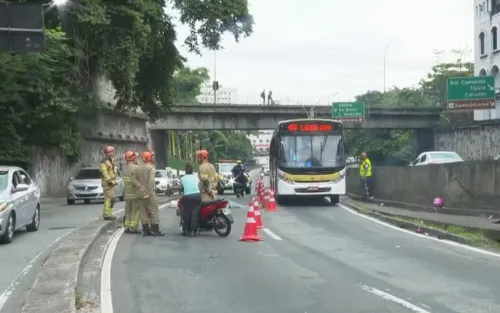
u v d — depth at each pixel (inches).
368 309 313.0
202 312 310.0
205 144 4847.4
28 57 1128.8
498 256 487.8
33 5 710.5
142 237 612.1
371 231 667.4
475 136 2032.5
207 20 1472.7
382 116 2459.4
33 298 314.5
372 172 1133.1
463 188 779.4
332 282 383.6
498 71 2367.1
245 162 6250.0
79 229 613.6
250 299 338.0
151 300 336.5
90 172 1202.0
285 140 1029.8
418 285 373.1
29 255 491.5
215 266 442.9
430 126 2465.6
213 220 617.3
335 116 2364.7
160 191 1491.1
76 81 1307.8
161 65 1637.6
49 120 1316.4
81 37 1226.6
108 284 379.9
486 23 2438.5
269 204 938.7
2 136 1218.6
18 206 580.1
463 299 334.0
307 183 1015.6
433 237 614.2
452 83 1803.6
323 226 718.5
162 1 1466.5
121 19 1216.2
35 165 1337.4
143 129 2269.9
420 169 905.5
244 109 2368.4
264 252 510.6
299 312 308.0
